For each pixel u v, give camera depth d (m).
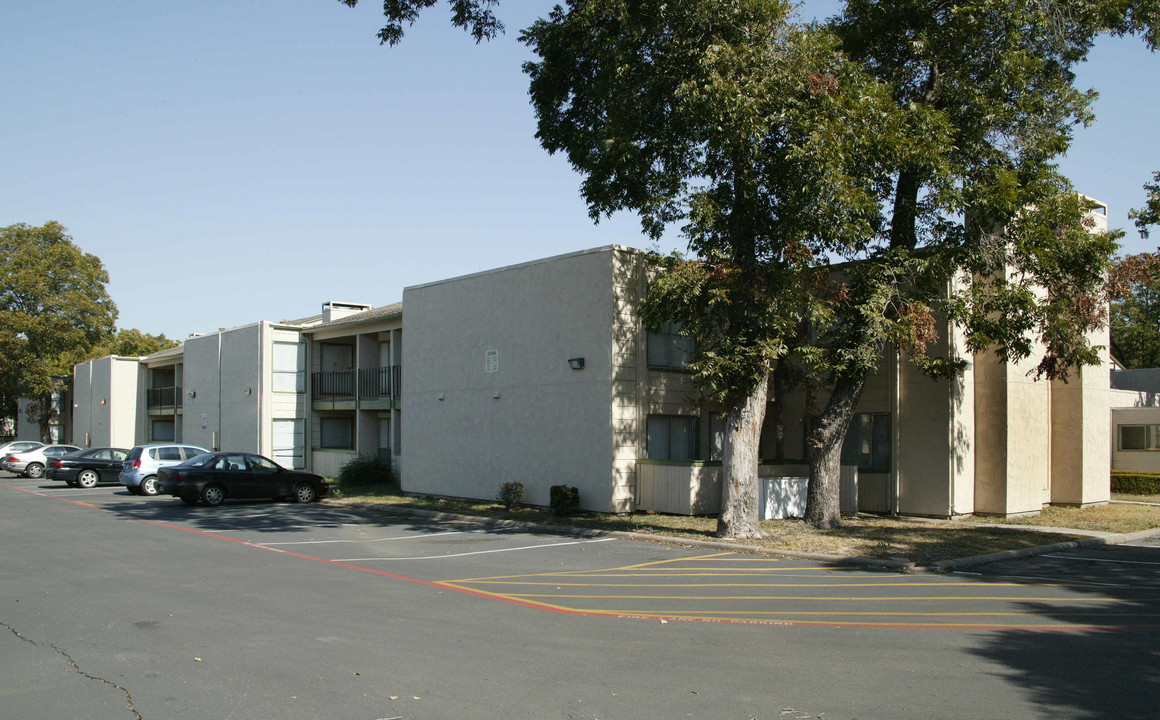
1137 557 14.44
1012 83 15.96
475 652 7.62
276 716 5.89
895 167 15.38
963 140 16.59
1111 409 31.88
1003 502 19.89
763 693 6.42
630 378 19.42
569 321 20.16
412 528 17.97
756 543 14.77
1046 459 21.91
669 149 15.80
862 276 16.34
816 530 16.61
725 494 15.63
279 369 32.59
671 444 20.64
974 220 16.45
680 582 11.46
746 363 15.11
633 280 19.67
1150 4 16.39
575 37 17.41
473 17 15.52
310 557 13.65
